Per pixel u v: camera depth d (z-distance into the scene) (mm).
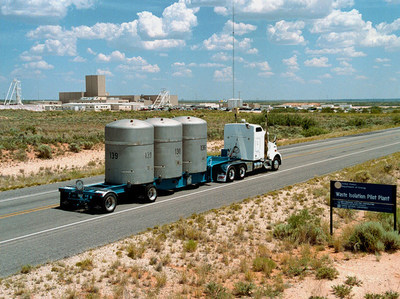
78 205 16375
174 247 11945
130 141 16719
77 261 10672
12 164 32250
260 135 24297
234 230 13547
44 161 34094
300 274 9867
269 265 10289
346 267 10344
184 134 19703
